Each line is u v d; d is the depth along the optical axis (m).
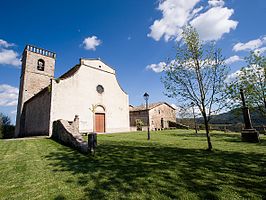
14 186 4.27
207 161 6.14
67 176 4.87
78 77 19.84
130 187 3.99
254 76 14.20
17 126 25.28
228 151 7.99
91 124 20.08
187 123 37.28
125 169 5.32
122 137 14.99
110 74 24.36
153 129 34.34
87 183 4.31
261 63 13.94
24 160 6.80
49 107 16.78
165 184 4.11
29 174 5.13
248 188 3.82
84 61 21.23
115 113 23.73
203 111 8.73
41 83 26.34
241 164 5.69
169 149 8.59
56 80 17.56
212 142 11.51
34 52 26.64
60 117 17.06
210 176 4.59
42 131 17.58
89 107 20.34
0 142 11.19
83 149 8.02
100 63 23.25
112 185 4.14
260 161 6.03
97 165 5.88
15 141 11.60
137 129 29.91
